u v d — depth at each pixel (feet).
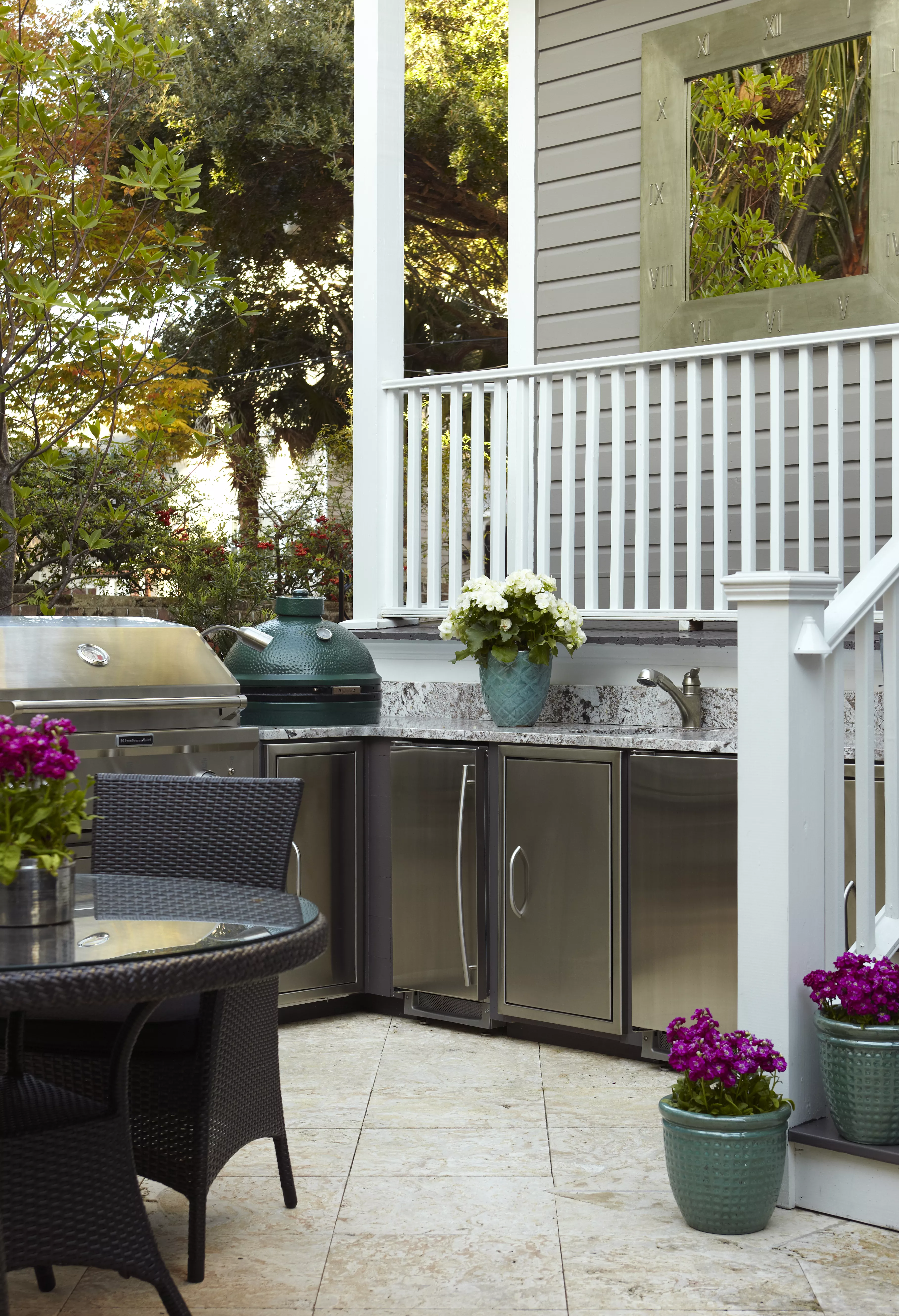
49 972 6.75
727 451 17.51
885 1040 9.75
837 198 17.67
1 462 16.31
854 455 17.37
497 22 54.60
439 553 18.89
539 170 20.35
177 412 23.48
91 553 32.37
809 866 10.32
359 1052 14.82
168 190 16.80
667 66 18.95
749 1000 10.33
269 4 53.26
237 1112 9.66
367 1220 10.16
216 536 39.29
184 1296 8.92
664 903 13.83
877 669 13.44
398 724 17.44
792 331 17.94
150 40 51.11
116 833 10.34
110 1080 8.03
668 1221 10.07
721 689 15.93
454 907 15.56
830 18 17.49
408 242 55.26
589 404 17.20
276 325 54.13
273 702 16.31
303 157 53.06
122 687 14.20
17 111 15.62
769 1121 9.74
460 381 18.45
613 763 14.23
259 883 10.07
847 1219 10.07
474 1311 8.66
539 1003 14.85
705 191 18.75
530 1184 10.85
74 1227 7.81
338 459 47.39
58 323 15.71
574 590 18.43
